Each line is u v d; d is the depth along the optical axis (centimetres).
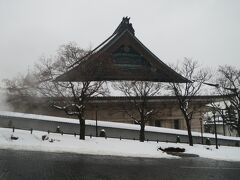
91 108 4122
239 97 4022
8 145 2216
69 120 3547
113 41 4250
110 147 2606
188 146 3180
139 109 3431
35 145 2305
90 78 2814
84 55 2862
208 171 1866
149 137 3769
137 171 1641
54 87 2803
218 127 6575
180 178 1509
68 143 2512
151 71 4350
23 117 3300
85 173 1459
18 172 1352
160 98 4053
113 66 3331
